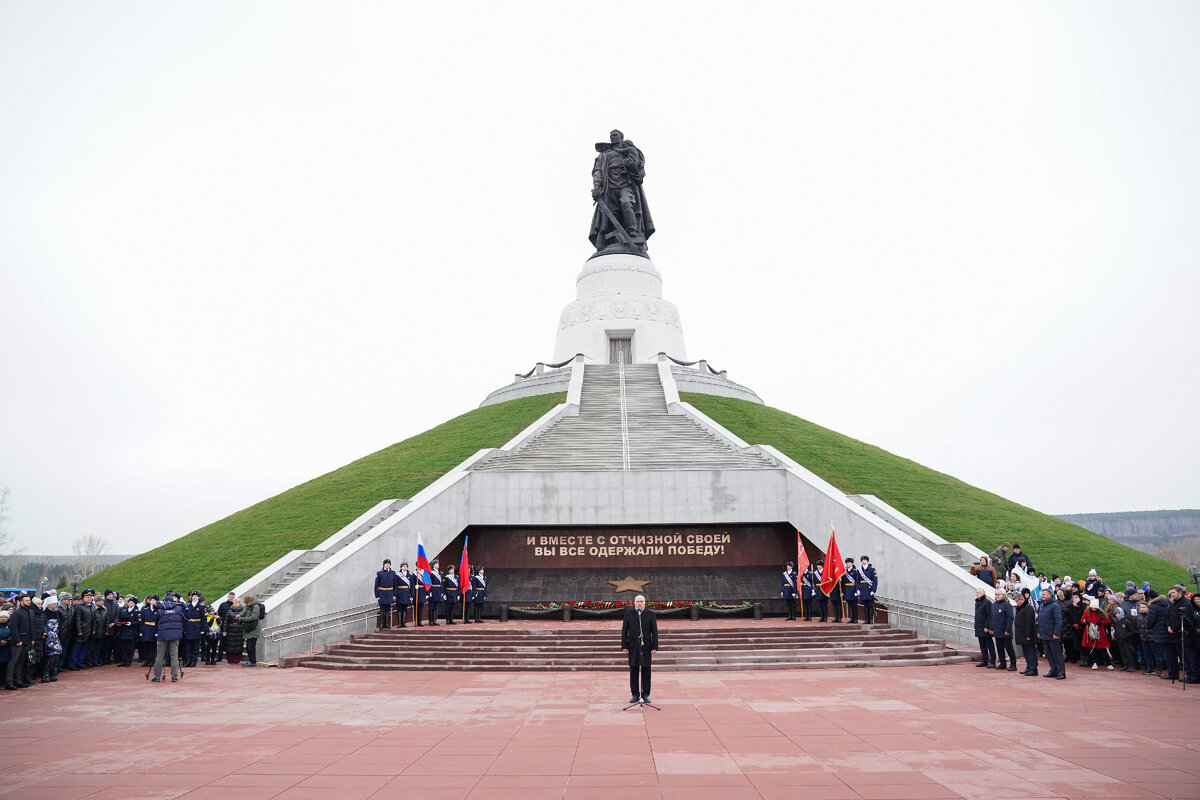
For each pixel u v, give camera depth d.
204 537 31.48
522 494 27.28
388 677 16.09
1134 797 7.16
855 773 8.08
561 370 45.12
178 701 13.09
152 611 18.30
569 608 24.38
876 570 22.73
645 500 27.16
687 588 26.39
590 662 17.02
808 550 26.78
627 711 11.79
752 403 44.16
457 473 27.22
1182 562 95.81
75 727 10.86
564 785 7.77
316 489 34.31
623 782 7.85
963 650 18.41
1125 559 27.58
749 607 24.78
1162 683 14.10
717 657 17.03
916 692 13.26
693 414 35.28
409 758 8.94
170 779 8.09
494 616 25.64
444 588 22.55
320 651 19.06
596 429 33.97
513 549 27.56
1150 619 14.48
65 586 44.56
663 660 16.88
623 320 49.66
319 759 8.92
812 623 21.70
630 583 26.67
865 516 23.55
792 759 8.70
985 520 29.62
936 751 8.99
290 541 28.38
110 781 8.02
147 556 31.41
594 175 54.66
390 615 21.34
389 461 36.38
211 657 18.84
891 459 37.06
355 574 21.88
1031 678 14.87
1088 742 9.40
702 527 27.59
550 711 11.87
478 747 9.47
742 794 7.39
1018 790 7.40
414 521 24.34
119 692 14.19
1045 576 23.42
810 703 12.27
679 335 51.44
